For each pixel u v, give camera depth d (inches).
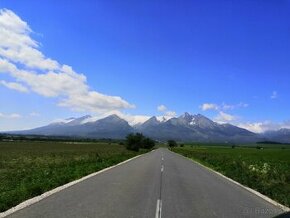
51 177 928.3
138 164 1651.1
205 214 506.9
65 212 490.9
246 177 1051.9
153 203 580.4
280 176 1117.1
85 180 906.7
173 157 2682.1
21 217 456.1
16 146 4429.1
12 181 879.1
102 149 4101.9
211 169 1489.9
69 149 3836.1
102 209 518.0
